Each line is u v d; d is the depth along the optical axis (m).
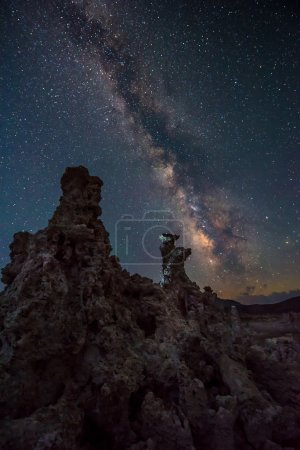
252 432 7.91
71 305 8.73
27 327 7.73
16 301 8.28
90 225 10.85
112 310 9.77
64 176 11.11
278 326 29.84
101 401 7.78
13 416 7.23
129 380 8.27
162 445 7.62
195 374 9.60
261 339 20.92
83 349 8.67
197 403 8.27
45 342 7.87
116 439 7.78
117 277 11.30
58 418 6.98
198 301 13.72
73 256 9.70
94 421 7.93
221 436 7.68
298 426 8.23
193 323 11.77
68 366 8.39
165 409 8.05
